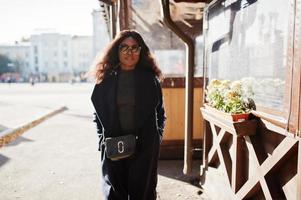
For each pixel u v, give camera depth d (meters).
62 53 79.88
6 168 4.99
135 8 5.57
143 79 2.66
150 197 2.72
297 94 1.97
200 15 5.71
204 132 3.92
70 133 8.21
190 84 3.72
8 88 39.06
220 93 3.22
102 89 2.62
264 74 2.51
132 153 2.56
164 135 5.48
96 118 2.78
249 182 2.68
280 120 2.21
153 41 5.71
